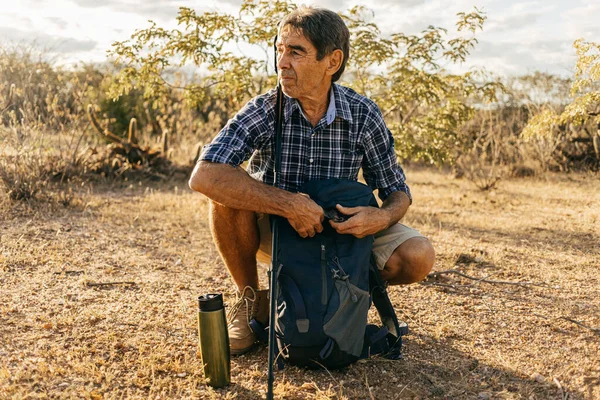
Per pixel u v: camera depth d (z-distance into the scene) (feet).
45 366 8.39
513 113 42.86
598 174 37.45
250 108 8.69
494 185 31.83
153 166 29.04
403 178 9.67
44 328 9.92
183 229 18.35
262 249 9.59
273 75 22.45
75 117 25.72
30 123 21.13
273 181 9.16
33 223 17.43
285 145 8.89
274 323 7.64
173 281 13.12
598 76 21.22
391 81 22.70
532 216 22.97
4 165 20.22
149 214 20.10
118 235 16.97
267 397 7.58
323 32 8.13
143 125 36.83
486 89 22.61
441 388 8.38
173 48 21.31
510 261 15.57
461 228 20.06
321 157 9.00
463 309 11.69
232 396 7.91
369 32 21.27
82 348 9.14
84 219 18.48
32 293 11.66
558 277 14.12
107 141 31.94
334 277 8.11
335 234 8.45
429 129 22.70
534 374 8.84
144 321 10.48
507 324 10.89
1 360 8.65
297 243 8.30
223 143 8.38
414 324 10.82
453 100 22.89
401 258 9.25
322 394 8.00
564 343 10.03
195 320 10.66
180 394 7.97
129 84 22.04
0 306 10.82
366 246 8.52
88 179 24.90
